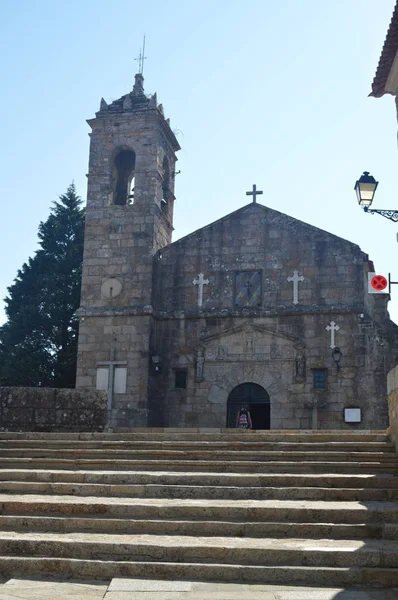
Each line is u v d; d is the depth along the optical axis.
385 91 16.59
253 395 28.31
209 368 28.88
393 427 14.07
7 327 44.50
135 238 30.58
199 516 10.30
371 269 29.52
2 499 11.05
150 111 31.91
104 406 19.62
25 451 14.20
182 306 30.02
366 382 27.16
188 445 14.30
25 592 8.02
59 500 10.99
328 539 9.47
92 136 32.53
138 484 11.91
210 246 30.41
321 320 28.20
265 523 9.77
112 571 8.70
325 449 14.01
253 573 8.47
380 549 8.77
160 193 32.12
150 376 28.88
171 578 8.55
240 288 29.59
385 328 27.88
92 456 13.93
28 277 46.47
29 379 41.66
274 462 12.83
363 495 11.10
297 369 27.80
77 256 46.06
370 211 14.42
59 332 44.16
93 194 31.64
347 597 7.72
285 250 29.48
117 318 29.50
